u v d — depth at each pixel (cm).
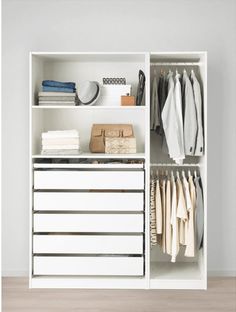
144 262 240
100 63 260
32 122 236
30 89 233
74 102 238
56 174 238
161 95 244
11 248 264
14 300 218
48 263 238
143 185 237
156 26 258
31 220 238
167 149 245
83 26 260
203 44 258
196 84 234
